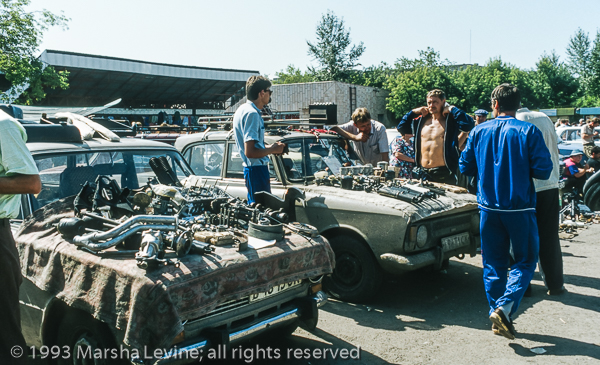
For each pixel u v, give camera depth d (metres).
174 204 3.44
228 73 24.00
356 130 6.60
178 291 2.44
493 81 39.72
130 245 2.73
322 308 4.52
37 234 3.10
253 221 3.35
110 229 2.96
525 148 3.65
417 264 4.19
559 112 32.97
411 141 6.45
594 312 4.34
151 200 3.33
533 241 3.73
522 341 3.77
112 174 4.03
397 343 3.77
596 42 51.22
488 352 3.59
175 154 4.70
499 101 3.90
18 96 15.52
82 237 2.70
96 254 2.67
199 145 5.95
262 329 3.02
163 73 21.25
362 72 55.00
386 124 41.00
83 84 21.12
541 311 4.39
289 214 3.86
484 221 3.87
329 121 6.08
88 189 3.33
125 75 20.70
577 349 3.61
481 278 5.45
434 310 4.48
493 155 3.79
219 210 3.63
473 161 4.05
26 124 3.89
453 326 4.10
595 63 51.16
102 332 2.61
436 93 5.69
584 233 7.59
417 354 3.58
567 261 6.01
